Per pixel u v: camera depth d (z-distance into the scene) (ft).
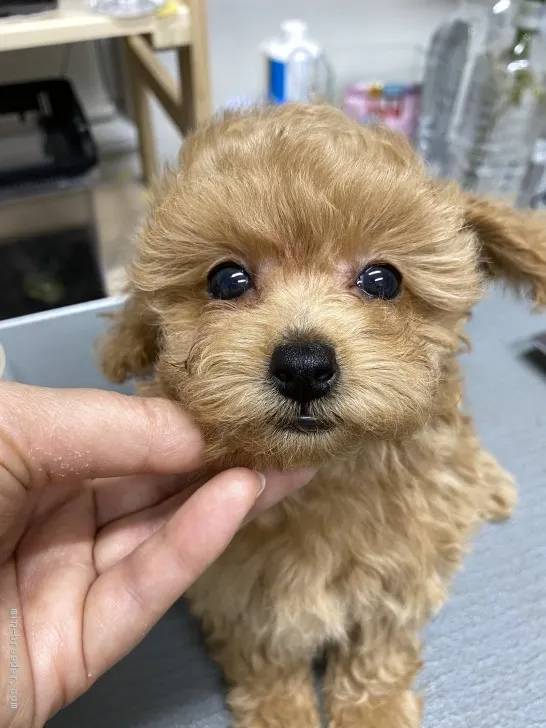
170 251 0.49
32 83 1.24
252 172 0.47
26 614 0.48
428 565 0.59
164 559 0.46
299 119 0.52
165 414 0.45
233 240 0.47
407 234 0.47
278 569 0.56
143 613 0.48
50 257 1.19
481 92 1.22
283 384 0.42
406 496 0.57
